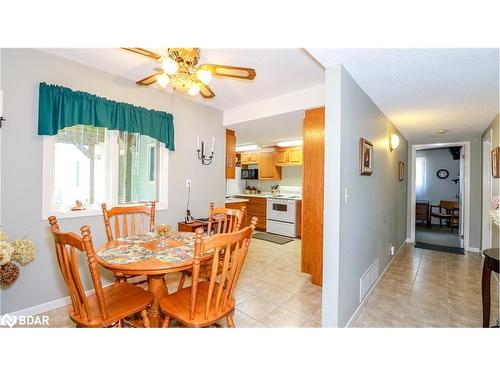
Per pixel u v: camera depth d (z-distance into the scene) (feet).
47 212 6.87
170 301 5.10
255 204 19.39
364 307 7.39
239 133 14.11
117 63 7.43
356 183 6.77
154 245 6.05
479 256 12.84
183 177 10.50
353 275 6.59
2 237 5.45
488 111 9.25
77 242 4.03
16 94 6.29
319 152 9.09
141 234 7.20
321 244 8.87
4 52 6.11
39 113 6.57
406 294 8.31
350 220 6.32
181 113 10.37
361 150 6.91
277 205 17.42
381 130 9.29
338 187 5.57
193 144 10.88
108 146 8.46
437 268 10.96
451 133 13.24
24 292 6.55
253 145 19.02
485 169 12.55
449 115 9.80
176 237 6.81
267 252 13.10
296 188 19.72
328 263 5.69
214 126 11.84
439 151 22.38
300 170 19.54
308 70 7.70
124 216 7.48
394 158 11.76
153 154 9.78
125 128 8.32
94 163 8.17
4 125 6.13
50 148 6.95
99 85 7.81
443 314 7.01
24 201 6.48
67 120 6.92
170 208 10.03
